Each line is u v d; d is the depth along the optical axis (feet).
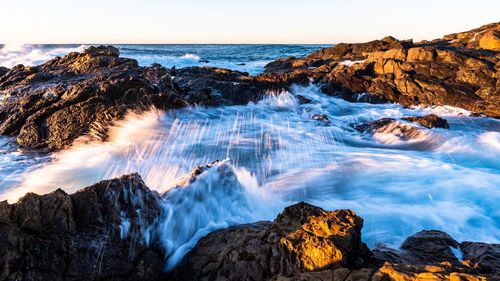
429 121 42.86
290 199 25.02
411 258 14.03
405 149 38.93
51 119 37.29
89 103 38.47
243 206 21.01
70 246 12.23
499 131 44.34
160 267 14.55
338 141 41.16
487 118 49.90
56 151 34.22
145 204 15.53
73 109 37.96
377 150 37.93
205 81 59.47
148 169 30.27
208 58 182.60
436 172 30.25
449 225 21.33
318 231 12.34
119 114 37.99
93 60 64.69
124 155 33.06
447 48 83.10
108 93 39.99
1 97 51.21
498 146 38.37
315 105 58.44
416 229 20.80
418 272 10.23
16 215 12.35
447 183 27.81
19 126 38.24
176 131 39.55
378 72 71.61
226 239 15.29
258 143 38.42
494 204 24.16
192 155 34.04
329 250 11.36
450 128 44.32
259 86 62.54
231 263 12.96
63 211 12.98
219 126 43.50
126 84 41.19
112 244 13.28
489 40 80.28
